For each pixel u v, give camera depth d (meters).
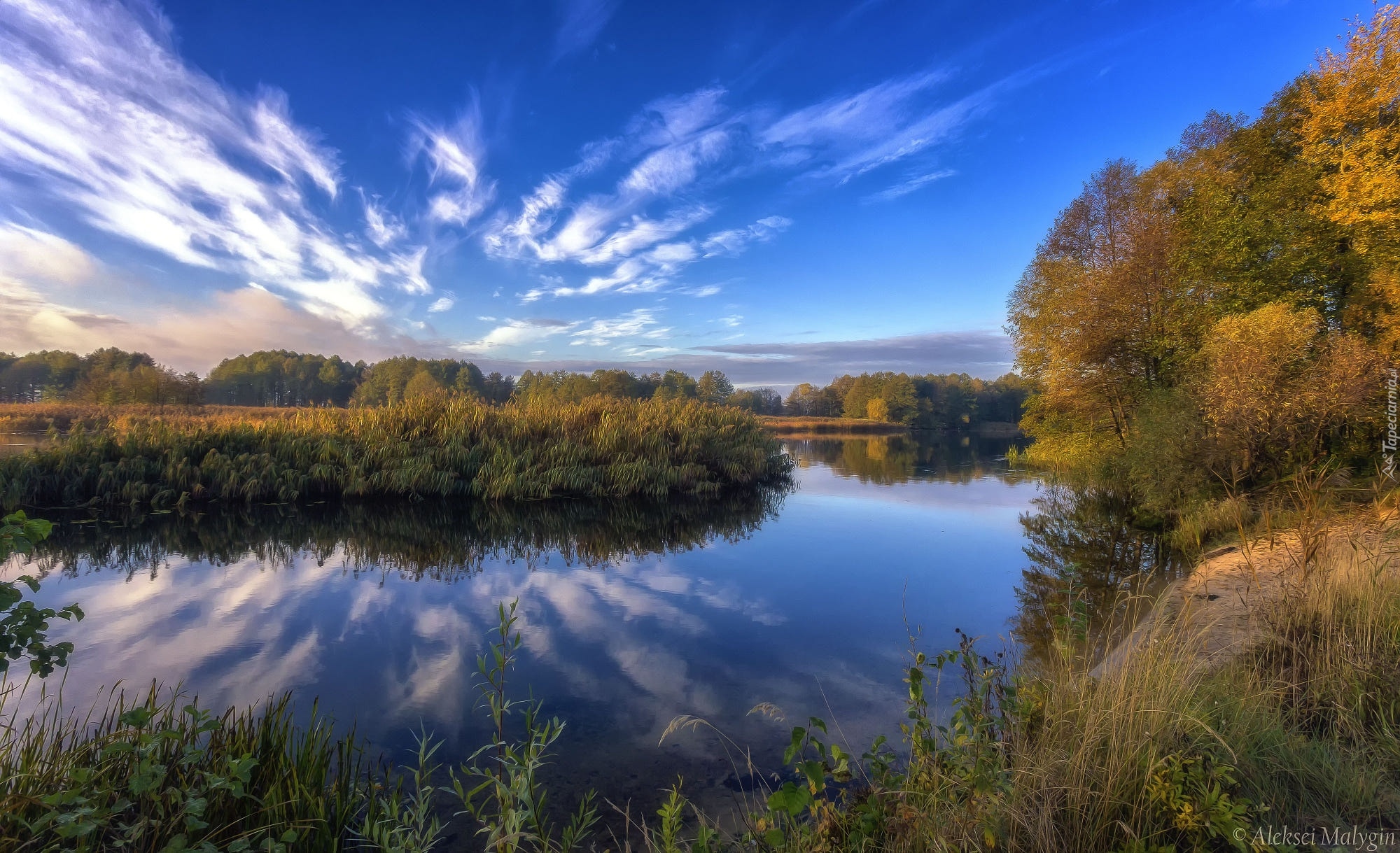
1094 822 2.90
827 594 9.12
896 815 3.05
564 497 17.52
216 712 5.23
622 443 19.81
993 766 3.22
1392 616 4.45
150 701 3.66
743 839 3.51
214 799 3.27
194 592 8.79
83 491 13.97
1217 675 4.17
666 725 5.21
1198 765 2.98
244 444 16.14
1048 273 22.58
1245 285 17.97
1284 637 4.60
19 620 2.97
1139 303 19.59
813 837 3.21
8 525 2.78
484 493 16.72
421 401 19.70
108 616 7.70
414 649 6.85
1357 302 15.90
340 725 5.16
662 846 3.54
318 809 3.48
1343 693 3.76
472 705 5.56
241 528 13.03
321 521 13.83
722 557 11.52
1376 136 14.58
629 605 8.54
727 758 4.70
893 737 4.96
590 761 4.67
